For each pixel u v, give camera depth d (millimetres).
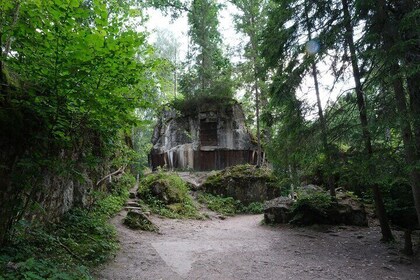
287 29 10516
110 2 8625
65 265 5535
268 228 12367
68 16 4602
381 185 12008
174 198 15102
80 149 8125
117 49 4656
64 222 7949
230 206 17281
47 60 4785
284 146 11047
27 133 5402
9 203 5148
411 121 6270
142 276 6270
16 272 3980
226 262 7574
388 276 6617
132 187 16781
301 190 14375
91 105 5062
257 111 21016
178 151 24484
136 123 5840
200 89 24969
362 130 7926
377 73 7348
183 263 7340
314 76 10898
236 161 24344
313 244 9484
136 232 9984
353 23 8156
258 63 18703
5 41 5340
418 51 6941
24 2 4910
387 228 9422
